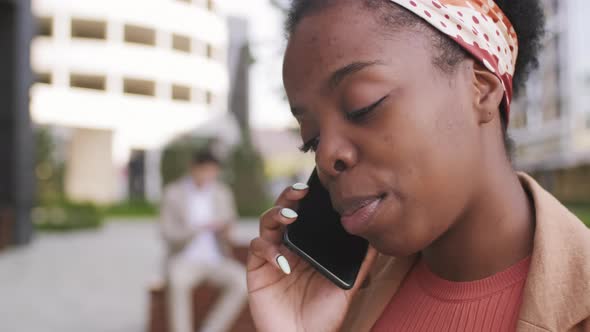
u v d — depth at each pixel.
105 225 19.64
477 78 0.69
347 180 0.67
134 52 29.83
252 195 19.30
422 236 0.67
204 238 4.29
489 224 0.73
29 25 13.01
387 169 0.65
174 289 4.21
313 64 0.68
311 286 1.00
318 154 0.68
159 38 28.14
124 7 30.31
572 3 27.05
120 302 6.73
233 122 20.50
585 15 27.14
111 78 30.98
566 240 0.70
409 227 0.66
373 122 0.65
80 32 31.83
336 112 0.67
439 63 0.66
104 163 32.00
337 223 0.95
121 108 31.14
